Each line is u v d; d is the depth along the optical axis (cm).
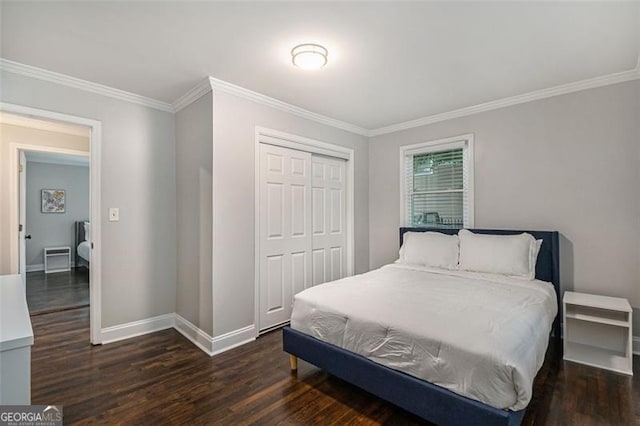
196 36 206
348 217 418
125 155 304
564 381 220
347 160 420
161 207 328
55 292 466
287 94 306
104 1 170
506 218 327
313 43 214
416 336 171
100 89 285
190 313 307
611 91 270
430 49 223
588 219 282
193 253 303
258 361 255
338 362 203
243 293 295
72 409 191
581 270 285
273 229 328
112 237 297
